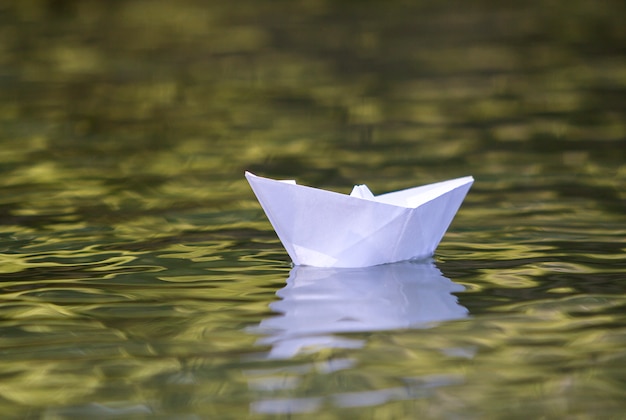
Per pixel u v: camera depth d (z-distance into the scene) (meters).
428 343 2.07
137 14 15.15
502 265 2.77
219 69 10.27
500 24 13.16
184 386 1.84
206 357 2.00
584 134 6.09
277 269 2.75
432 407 1.73
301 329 2.17
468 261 2.83
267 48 11.80
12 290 2.56
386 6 15.24
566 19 13.40
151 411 1.73
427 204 2.76
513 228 3.32
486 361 1.96
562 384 1.83
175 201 4.04
